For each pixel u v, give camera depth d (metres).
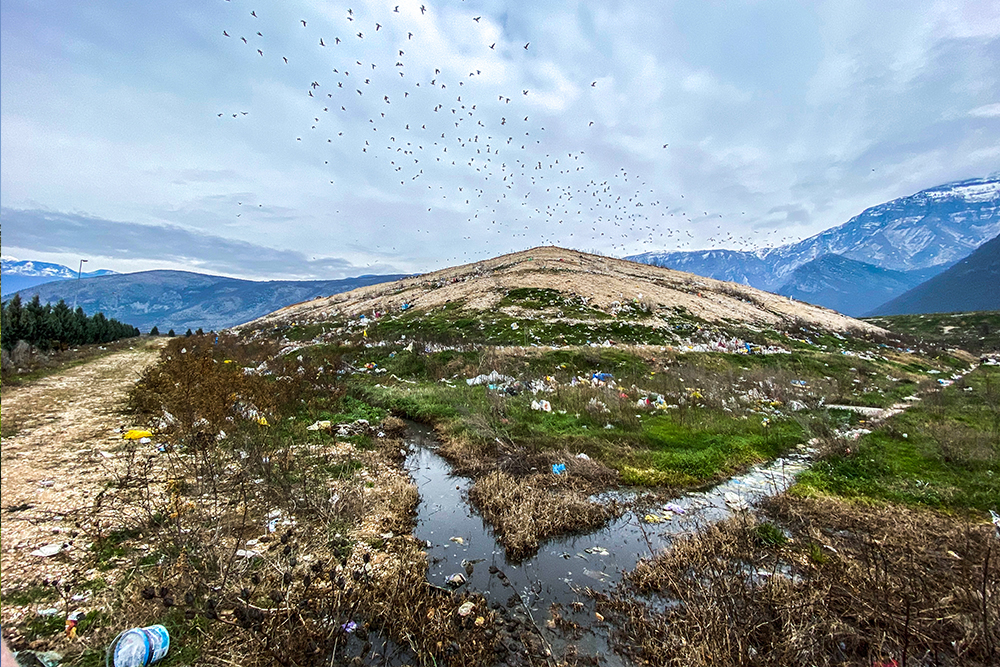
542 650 4.62
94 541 5.56
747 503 8.16
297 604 4.82
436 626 4.78
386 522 7.10
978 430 11.87
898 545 6.27
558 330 28.19
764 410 14.65
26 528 5.67
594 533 7.18
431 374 19.48
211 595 4.74
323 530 6.55
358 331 30.06
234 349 26.12
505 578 5.92
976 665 4.08
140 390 12.99
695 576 5.75
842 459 9.83
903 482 8.73
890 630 4.48
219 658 4.08
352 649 4.49
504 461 9.76
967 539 6.09
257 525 6.46
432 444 11.55
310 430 11.46
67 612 4.37
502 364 19.88
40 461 7.89
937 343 46.56
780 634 4.46
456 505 8.12
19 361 17.81
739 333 30.80
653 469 9.56
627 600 5.45
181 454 8.81
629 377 18.98
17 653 3.84
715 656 4.19
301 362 20.83
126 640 3.88
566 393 14.89
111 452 8.62
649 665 4.47
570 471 9.27
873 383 21.95
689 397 15.23
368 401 15.50
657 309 33.62
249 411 11.76
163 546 5.54
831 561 6.01
